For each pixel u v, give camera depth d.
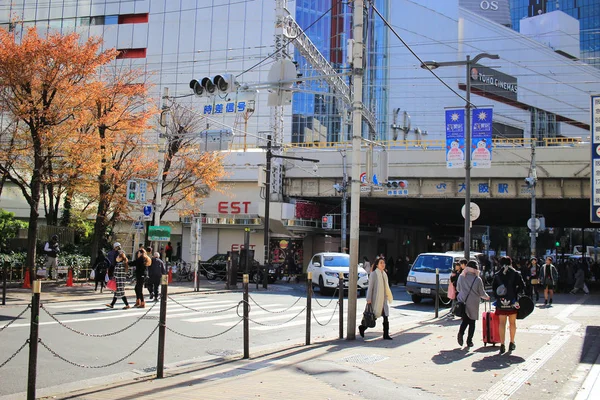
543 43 80.31
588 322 15.63
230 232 39.09
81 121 21.72
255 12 56.16
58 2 60.78
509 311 10.30
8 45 20.22
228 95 15.78
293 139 53.56
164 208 31.41
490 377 8.16
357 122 12.09
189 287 25.64
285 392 7.01
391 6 62.88
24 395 6.92
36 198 21.62
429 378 8.02
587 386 7.65
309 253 40.44
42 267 24.77
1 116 22.11
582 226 58.81
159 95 42.31
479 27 69.50
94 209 31.02
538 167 32.22
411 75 63.62
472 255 24.53
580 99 78.12
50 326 12.40
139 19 58.78
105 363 9.08
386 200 38.78
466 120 19.78
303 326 14.18
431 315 18.00
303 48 27.97
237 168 37.94
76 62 21.06
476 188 33.88
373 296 11.90
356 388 7.29
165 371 8.45
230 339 11.80
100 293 20.80
